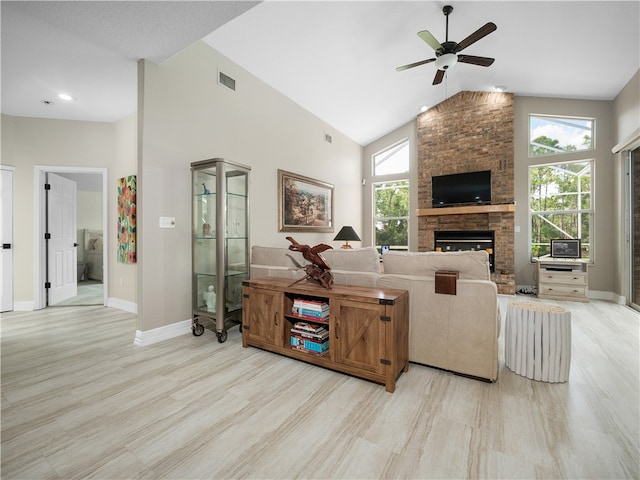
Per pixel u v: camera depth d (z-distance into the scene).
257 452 1.43
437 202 6.05
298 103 5.04
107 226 4.28
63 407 1.80
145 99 2.79
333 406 1.82
